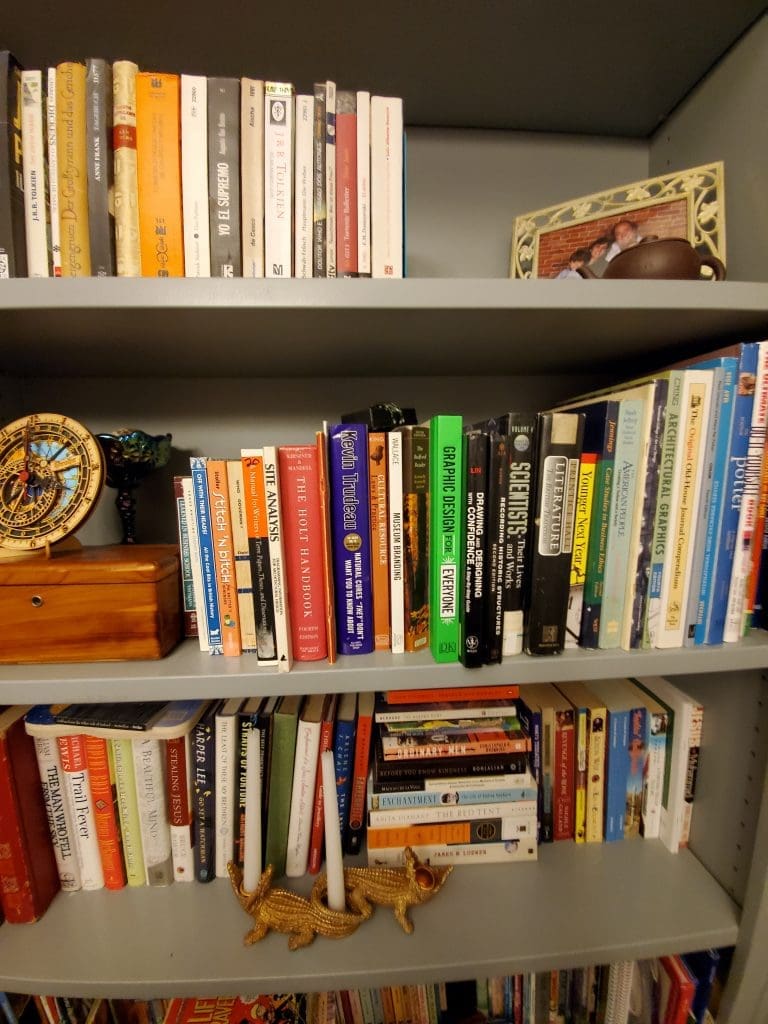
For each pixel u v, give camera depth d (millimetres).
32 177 456
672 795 650
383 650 514
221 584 489
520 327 500
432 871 577
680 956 616
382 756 601
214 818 605
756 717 542
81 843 592
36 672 460
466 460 459
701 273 551
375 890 568
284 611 465
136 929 553
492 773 615
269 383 745
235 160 462
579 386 782
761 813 523
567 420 466
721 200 572
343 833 628
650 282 438
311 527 478
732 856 579
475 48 580
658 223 607
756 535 502
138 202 457
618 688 699
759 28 541
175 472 743
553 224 671
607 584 497
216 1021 642
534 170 752
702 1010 577
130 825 597
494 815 618
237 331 497
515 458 467
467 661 473
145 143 453
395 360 651
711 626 507
